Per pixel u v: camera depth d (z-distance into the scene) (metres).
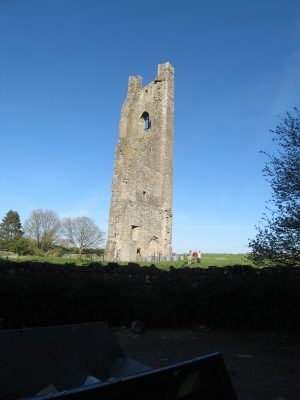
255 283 9.34
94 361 3.76
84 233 63.06
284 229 8.47
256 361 5.96
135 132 38.44
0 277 8.49
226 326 8.64
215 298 8.91
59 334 3.65
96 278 9.66
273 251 8.59
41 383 3.41
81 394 1.61
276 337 7.75
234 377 5.13
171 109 38.62
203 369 2.11
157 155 35.81
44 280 8.60
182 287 9.63
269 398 4.39
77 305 8.23
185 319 8.79
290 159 8.96
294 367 5.65
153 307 8.88
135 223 30.77
